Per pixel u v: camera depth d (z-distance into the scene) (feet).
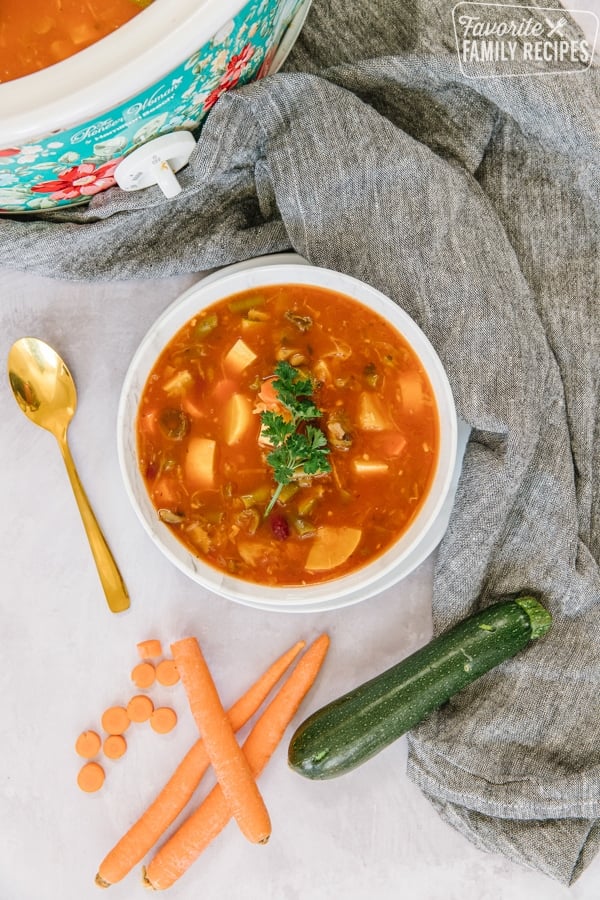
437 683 2.20
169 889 2.38
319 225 2.33
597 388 2.36
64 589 2.40
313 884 2.38
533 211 2.39
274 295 2.25
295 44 2.38
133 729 2.40
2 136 1.70
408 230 2.31
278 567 2.22
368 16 2.33
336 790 2.38
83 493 2.38
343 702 2.24
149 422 2.25
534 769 2.30
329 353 2.24
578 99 2.24
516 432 2.28
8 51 1.75
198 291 2.22
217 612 2.39
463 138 2.37
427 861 2.37
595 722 2.30
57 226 2.33
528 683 2.32
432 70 2.27
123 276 2.38
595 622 2.31
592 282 2.37
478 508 2.30
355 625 2.39
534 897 2.36
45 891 2.39
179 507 2.23
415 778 2.33
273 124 2.24
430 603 2.39
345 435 2.20
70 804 2.39
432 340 2.32
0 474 2.41
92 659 2.40
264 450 2.22
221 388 2.24
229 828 2.39
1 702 2.41
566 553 2.31
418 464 2.22
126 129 1.93
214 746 2.28
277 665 2.34
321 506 2.22
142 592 2.39
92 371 2.42
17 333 2.42
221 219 2.41
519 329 2.30
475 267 2.30
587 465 2.35
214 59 1.90
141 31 1.69
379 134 2.26
